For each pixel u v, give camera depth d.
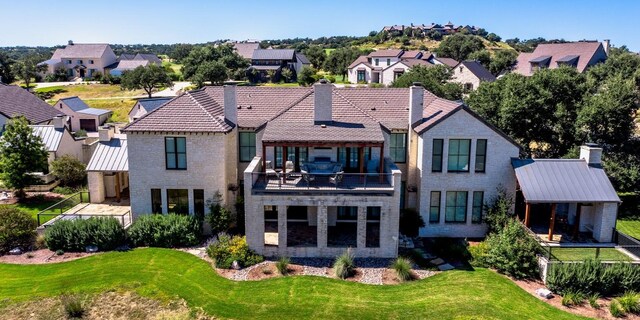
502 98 44.88
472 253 27.66
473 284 24.39
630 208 38.56
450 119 29.27
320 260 27.45
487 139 29.58
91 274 25.36
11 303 22.62
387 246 27.64
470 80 90.00
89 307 22.25
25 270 25.98
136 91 103.62
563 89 42.78
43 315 21.66
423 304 22.59
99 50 133.00
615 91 39.91
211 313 21.86
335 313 21.92
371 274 25.73
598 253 25.41
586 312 22.34
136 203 31.12
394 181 26.92
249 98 35.41
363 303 22.77
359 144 27.83
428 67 81.19
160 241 28.98
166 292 23.55
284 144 27.80
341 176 28.91
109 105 87.50
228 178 31.77
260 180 29.20
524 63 103.69
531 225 30.77
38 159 38.66
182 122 30.16
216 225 29.86
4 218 28.80
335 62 140.50
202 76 101.62
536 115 41.66
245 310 22.16
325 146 28.38
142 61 132.88
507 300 22.94
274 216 32.88
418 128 30.41
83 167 43.25
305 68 110.88
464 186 30.20
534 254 25.59
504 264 25.75
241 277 25.34
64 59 131.62
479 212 30.78
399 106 34.22
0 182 41.72
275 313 21.92
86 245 28.56
